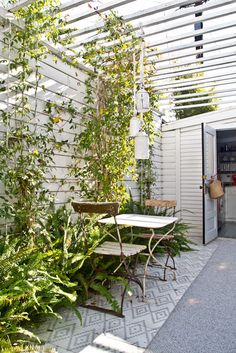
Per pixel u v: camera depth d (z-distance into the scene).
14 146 2.62
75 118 3.64
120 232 3.54
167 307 2.58
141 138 3.24
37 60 3.02
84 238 2.85
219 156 8.52
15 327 1.79
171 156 6.30
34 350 1.76
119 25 3.01
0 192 2.57
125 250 2.76
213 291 2.94
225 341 2.02
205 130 5.21
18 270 2.03
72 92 3.61
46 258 2.43
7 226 2.61
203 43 3.30
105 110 3.83
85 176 3.69
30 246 2.36
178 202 6.16
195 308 2.55
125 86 3.90
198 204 5.95
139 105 3.26
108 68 3.86
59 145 3.24
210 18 2.79
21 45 2.78
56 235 2.80
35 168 2.74
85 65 3.78
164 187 6.36
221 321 2.31
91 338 2.06
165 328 2.21
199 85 4.64
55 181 3.28
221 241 5.39
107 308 2.57
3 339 1.74
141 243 3.81
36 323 2.21
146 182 5.40
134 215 3.58
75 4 2.57
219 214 7.24
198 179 5.96
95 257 2.88
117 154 3.89
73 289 2.55
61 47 3.30
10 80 2.70
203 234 5.07
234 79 4.39
